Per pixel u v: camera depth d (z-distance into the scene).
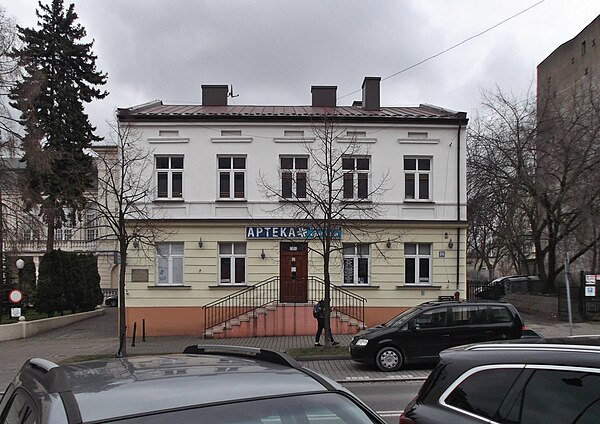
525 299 28.67
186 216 22.12
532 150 25.53
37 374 2.85
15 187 27.16
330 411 2.63
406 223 21.97
